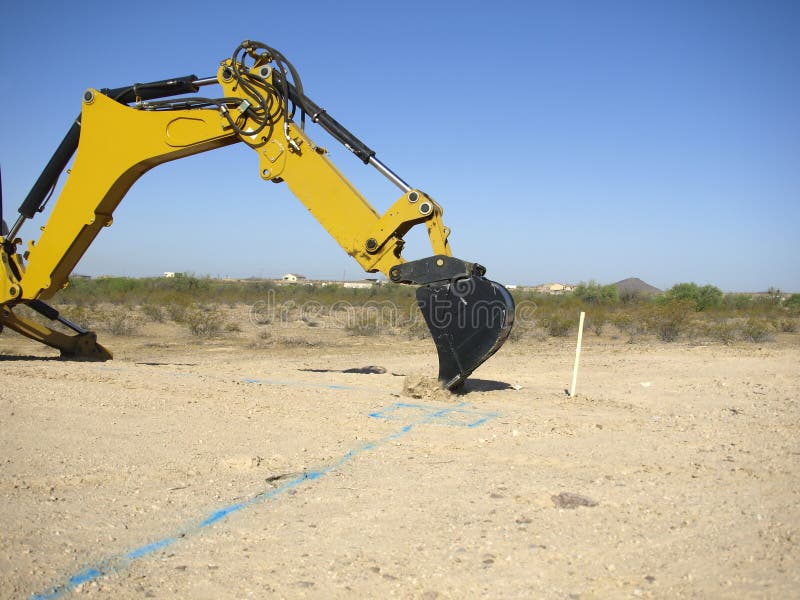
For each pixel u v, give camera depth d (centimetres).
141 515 591
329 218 1135
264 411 992
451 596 448
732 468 736
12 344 2183
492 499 633
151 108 1291
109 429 872
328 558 505
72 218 1351
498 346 1048
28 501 618
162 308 3938
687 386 1425
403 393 1130
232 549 522
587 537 543
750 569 483
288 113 1170
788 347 2478
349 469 729
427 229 1080
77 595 445
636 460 764
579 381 1490
